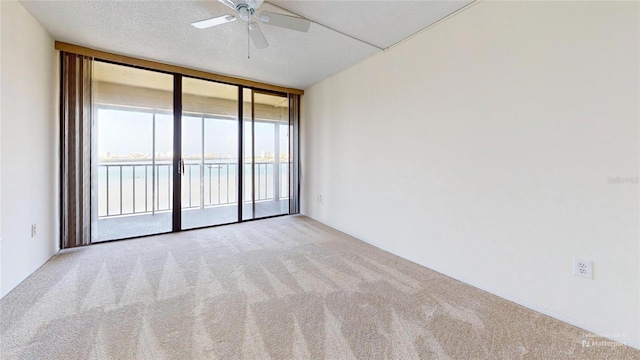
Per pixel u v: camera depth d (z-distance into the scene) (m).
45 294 1.93
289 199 4.62
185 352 1.37
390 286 2.13
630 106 1.42
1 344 1.39
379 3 2.08
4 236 1.90
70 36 2.64
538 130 1.76
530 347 1.43
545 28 1.71
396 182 2.84
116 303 1.82
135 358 1.32
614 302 1.49
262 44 2.36
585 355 1.37
